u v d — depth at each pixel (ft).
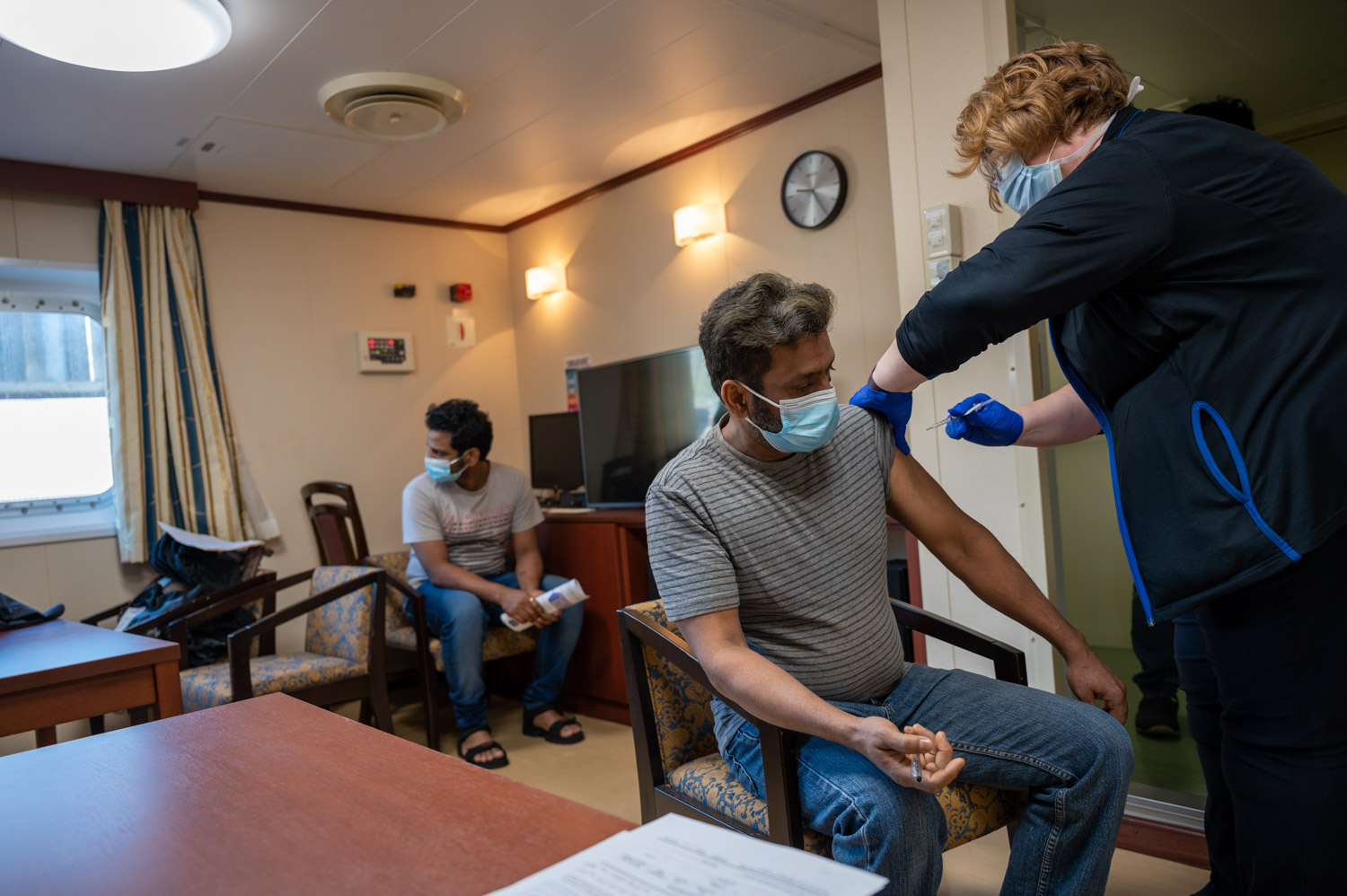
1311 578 3.57
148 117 10.52
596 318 15.01
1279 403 3.50
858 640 4.39
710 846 2.16
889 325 10.88
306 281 14.33
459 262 16.19
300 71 9.69
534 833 2.35
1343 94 8.86
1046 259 3.65
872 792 3.80
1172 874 6.16
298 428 14.08
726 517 4.26
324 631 9.98
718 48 9.98
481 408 16.28
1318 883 3.71
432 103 10.43
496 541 11.02
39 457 12.38
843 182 11.12
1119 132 3.90
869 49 10.30
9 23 7.58
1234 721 3.95
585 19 9.04
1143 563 3.99
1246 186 3.52
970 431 5.19
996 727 4.24
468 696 9.98
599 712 11.30
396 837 2.39
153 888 2.21
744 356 4.07
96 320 12.96
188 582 11.51
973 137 4.37
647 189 13.91
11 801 2.84
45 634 7.70
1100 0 7.58
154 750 3.26
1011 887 4.17
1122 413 4.09
